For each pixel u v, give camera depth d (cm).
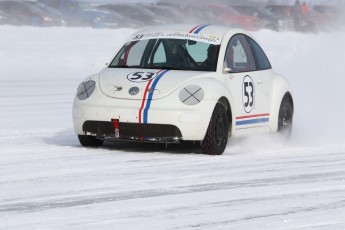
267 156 2644
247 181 2125
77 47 7556
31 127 3403
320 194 1953
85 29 9119
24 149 2700
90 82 2705
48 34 8338
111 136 2608
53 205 1780
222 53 2775
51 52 7069
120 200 1842
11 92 4841
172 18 12744
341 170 2347
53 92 4916
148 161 2448
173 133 2553
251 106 2858
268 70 3033
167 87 2591
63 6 11325
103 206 1773
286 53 8719
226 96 2662
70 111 4056
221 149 2652
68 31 8806
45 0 11300
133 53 2844
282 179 2167
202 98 2569
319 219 1678
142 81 2631
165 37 2855
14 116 3803
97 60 7000
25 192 1928
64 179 2109
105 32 9031
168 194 1920
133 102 2578
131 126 2570
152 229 1568
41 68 6288
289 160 2553
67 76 5934
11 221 1622
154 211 1731
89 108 2620
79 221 1627
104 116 2594
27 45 7300
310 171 2319
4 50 6838
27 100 4481
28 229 1555
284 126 3095
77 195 1895
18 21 10475
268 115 2972
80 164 2369
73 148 2727
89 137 2723
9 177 2134
